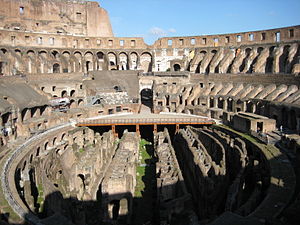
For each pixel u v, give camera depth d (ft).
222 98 224.53
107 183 100.89
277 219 68.69
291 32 244.22
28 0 290.97
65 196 104.27
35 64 256.73
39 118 192.03
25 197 103.60
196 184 117.91
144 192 123.03
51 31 306.76
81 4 320.29
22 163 129.70
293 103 163.43
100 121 202.59
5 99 173.47
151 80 283.38
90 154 134.51
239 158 127.95
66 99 224.94
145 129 227.20
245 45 271.90
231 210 94.07
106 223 99.04
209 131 188.75
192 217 88.69
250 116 173.06
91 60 305.32
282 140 135.33
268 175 105.70
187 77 276.21
